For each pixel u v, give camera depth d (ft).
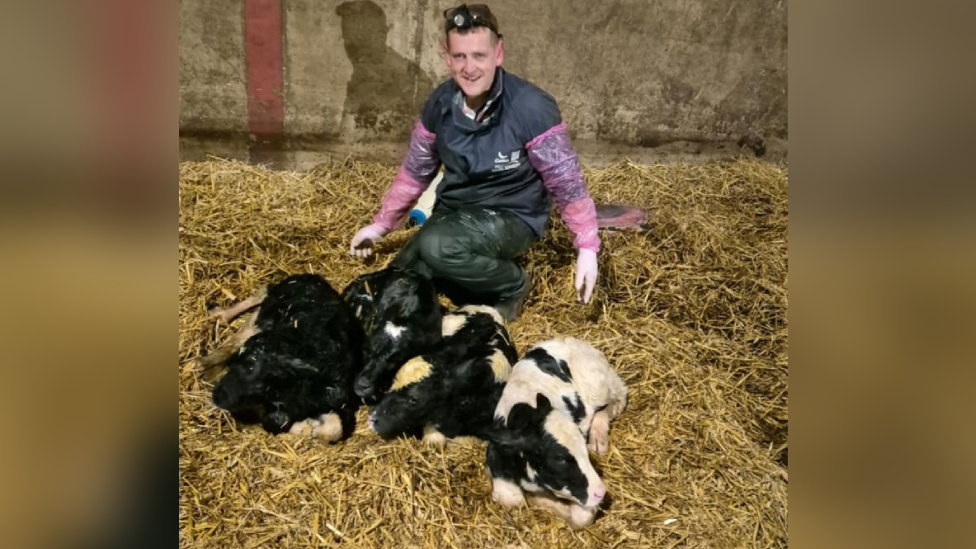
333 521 8.88
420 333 10.11
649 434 10.57
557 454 8.50
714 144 19.94
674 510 9.41
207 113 15.94
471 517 9.10
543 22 17.19
